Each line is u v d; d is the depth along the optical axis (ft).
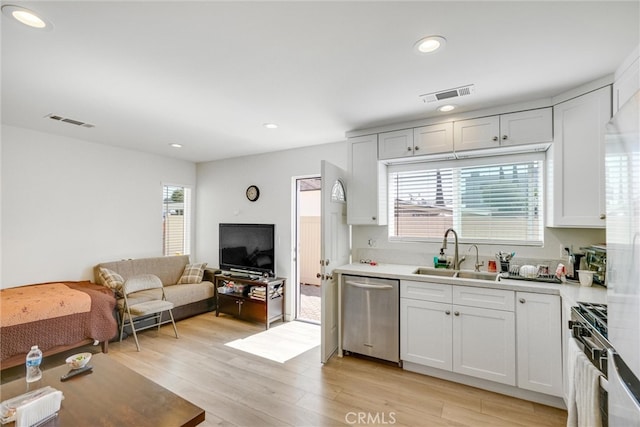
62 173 11.99
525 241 9.22
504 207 9.58
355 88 7.48
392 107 8.70
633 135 2.92
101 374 5.48
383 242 11.34
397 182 11.28
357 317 9.68
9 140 10.68
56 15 4.79
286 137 12.02
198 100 8.27
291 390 7.93
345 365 9.36
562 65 6.27
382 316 9.28
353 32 5.25
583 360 4.52
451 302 8.27
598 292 6.70
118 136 11.98
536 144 8.07
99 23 5.01
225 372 8.90
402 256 10.97
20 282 10.93
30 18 4.85
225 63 6.32
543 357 7.18
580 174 7.12
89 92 7.76
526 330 7.36
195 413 4.37
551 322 7.09
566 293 6.65
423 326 8.67
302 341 11.36
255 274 14.34
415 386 8.14
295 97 8.04
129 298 11.73
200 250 17.26
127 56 6.05
